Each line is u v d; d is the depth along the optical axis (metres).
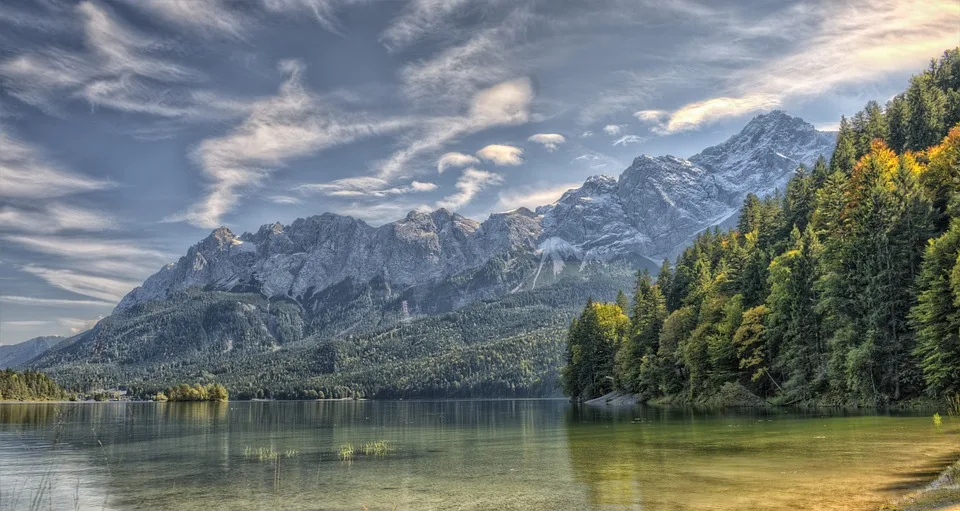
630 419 65.06
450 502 23.14
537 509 21.19
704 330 91.56
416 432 58.91
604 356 131.00
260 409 144.75
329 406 177.88
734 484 23.92
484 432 56.28
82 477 31.95
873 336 59.28
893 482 22.64
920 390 56.88
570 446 40.59
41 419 80.88
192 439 54.19
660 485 24.45
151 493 26.95
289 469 33.62
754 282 90.25
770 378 80.50
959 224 54.38
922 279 56.47
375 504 23.25
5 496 26.75
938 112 111.00
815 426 44.44
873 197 63.00
